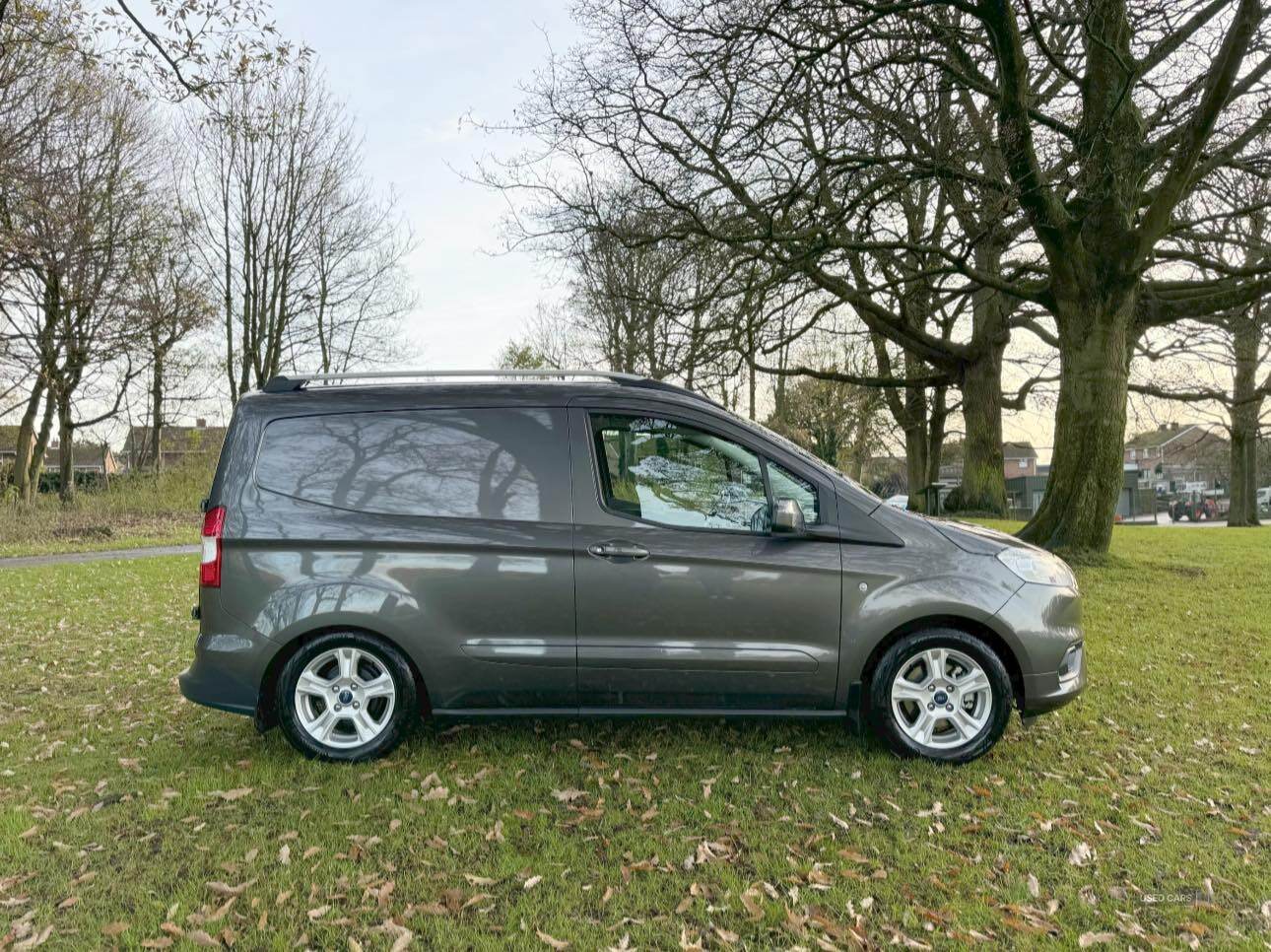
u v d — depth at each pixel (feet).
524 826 11.08
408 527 13.25
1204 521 169.68
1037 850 10.48
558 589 13.17
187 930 8.63
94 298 76.95
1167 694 17.03
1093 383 34.63
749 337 40.68
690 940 8.52
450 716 13.43
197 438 106.22
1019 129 32.14
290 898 9.29
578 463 13.58
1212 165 34.71
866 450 130.31
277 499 13.41
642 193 39.73
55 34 30.12
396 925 8.65
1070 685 13.48
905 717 13.66
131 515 77.97
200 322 87.45
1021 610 13.19
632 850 10.44
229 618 13.14
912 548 13.42
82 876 9.72
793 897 9.30
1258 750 13.92
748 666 13.14
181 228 87.45
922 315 63.93
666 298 45.29
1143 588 29.25
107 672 19.27
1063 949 8.43
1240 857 10.32
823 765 13.10
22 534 61.52
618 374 14.51
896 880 9.72
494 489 13.48
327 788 12.23
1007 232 35.70
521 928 8.70
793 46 30.37
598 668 13.19
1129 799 11.96
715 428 13.79
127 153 80.33
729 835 10.82
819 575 13.19
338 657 13.38
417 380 14.23
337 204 95.66
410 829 10.95
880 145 34.58
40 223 62.75
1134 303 38.14
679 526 13.38
